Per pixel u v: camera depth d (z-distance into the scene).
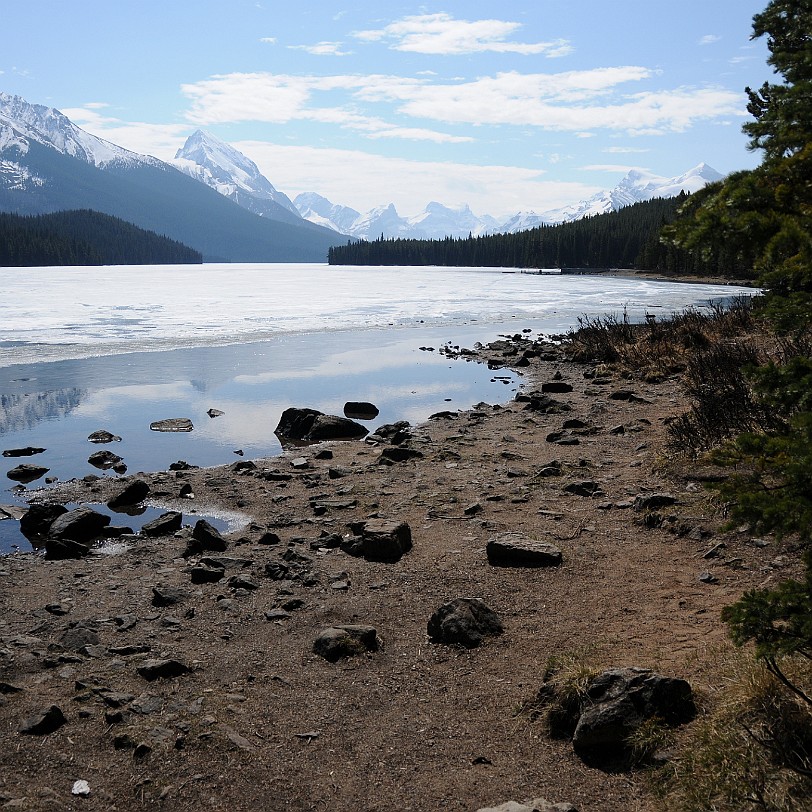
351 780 4.68
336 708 5.52
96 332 38.06
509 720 5.25
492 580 7.85
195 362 28.42
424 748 4.99
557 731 5.05
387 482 12.25
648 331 28.78
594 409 17.53
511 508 10.40
